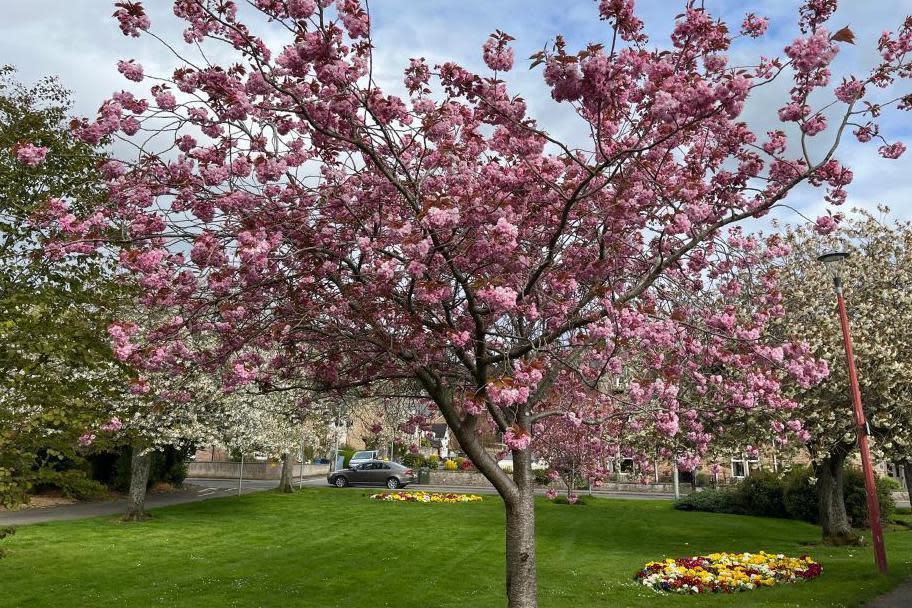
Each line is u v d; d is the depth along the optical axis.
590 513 21.27
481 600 9.41
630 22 4.57
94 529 15.42
